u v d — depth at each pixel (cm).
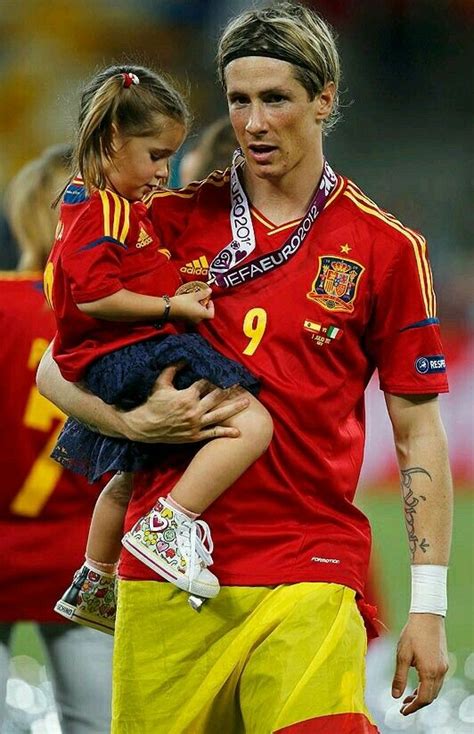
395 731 2308
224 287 1241
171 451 1227
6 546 1562
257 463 1211
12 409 1547
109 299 1173
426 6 7362
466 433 4931
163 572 1182
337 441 1240
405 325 1255
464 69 7375
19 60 7469
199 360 1184
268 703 1174
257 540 1209
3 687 1589
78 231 1183
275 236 1241
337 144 7350
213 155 1661
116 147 1217
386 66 7381
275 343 1225
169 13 7450
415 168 7288
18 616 1575
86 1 7606
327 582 1207
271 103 1195
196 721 1215
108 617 1364
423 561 1256
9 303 1551
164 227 1274
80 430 1298
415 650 1236
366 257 1241
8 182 7312
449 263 6800
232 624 1203
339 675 1176
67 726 1580
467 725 2370
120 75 1220
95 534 1334
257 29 1191
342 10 7338
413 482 1268
